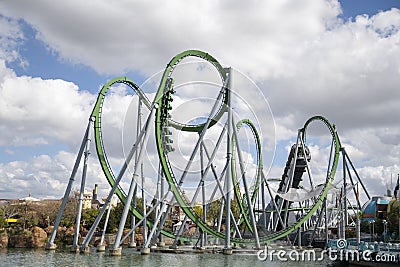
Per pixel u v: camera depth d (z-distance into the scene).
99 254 58.06
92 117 65.06
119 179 61.38
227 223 65.88
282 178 103.69
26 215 118.56
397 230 78.19
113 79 67.56
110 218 111.06
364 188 102.50
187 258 55.94
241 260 56.09
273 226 97.56
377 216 99.88
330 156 97.31
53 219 119.38
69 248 68.81
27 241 78.56
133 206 69.00
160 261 50.72
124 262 48.53
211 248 69.50
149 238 61.69
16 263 45.97
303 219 88.12
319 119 98.19
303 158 100.12
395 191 81.56
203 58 68.00
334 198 114.94
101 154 65.12
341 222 91.69
